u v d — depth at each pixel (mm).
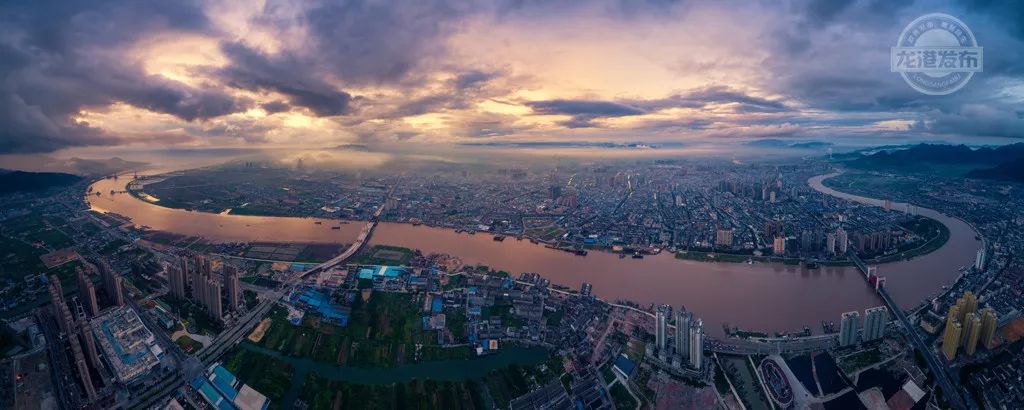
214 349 176750
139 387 154250
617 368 172375
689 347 170625
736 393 161000
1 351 165500
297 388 163625
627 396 162125
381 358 178250
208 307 193500
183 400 153000
